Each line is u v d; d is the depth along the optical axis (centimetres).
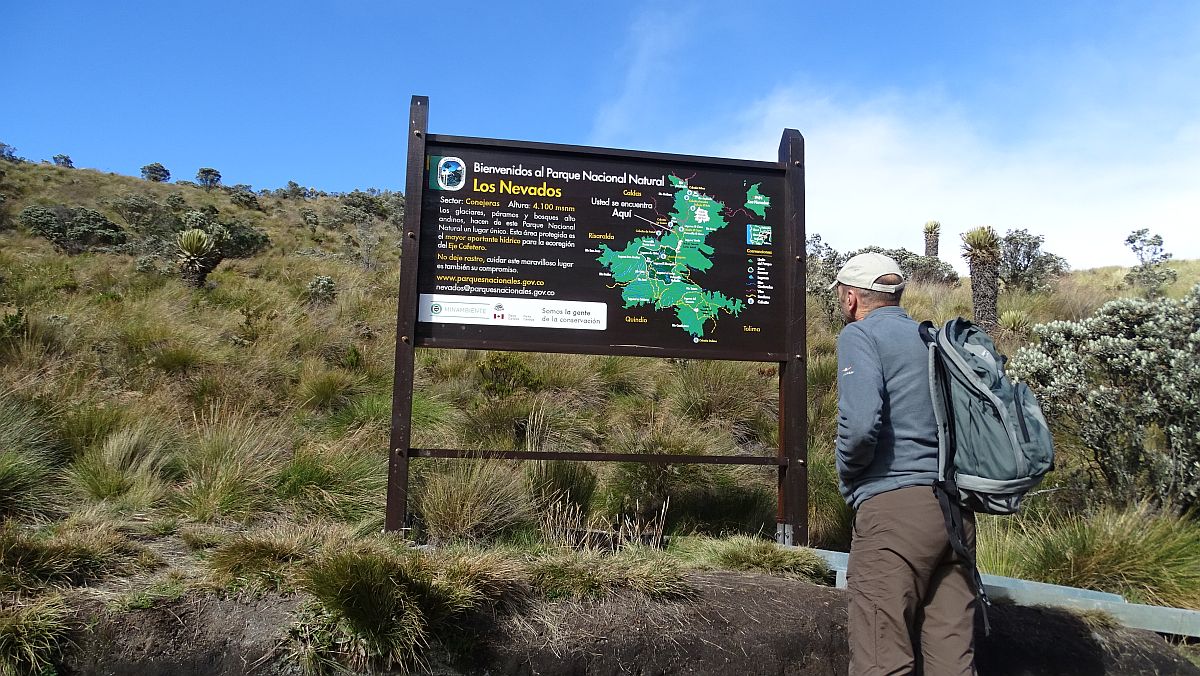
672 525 556
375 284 1373
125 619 350
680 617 386
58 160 5562
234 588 373
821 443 693
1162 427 556
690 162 533
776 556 465
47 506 482
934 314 1224
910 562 286
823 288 1358
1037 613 419
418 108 511
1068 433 602
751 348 530
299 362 814
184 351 753
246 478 526
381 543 430
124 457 535
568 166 522
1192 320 563
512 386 773
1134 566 477
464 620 365
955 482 287
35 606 341
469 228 510
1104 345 576
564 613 380
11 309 870
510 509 515
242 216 4131
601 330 516
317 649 347
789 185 541
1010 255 1630
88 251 2158
